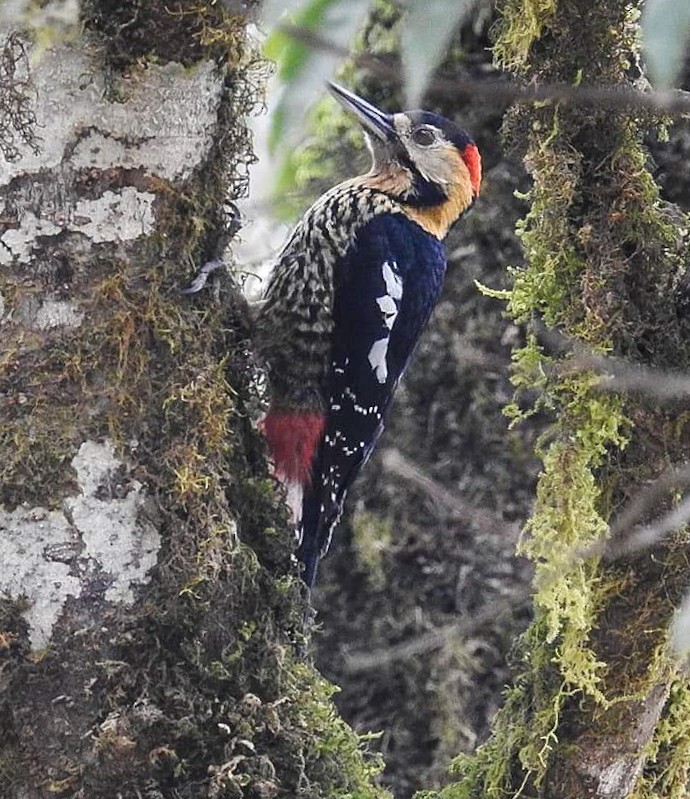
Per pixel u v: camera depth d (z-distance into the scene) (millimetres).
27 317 5398
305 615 6254
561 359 6578
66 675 5348
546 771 6668
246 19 5402
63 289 5426
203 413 5621
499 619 9961
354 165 10141
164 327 5594
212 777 5398
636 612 6465
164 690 5422
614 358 6422
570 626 6430
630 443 6520
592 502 6426
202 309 5867
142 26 5273
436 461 10094
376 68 4281
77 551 5379
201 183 5781
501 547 9969
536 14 6297
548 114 6449
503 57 6660
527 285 6621
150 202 5559
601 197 6500
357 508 10172
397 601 10070
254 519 6219
